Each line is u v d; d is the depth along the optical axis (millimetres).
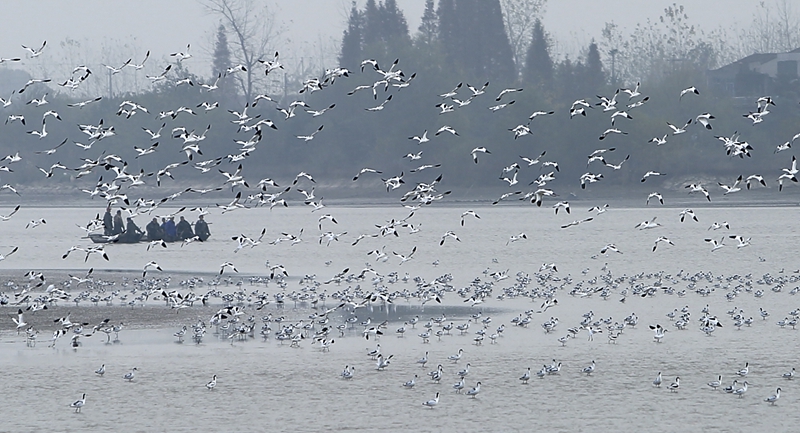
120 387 34438
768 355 38562
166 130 154000
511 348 40188
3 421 30812
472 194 141750
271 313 48625
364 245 88000
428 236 97125
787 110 144500
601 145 134125
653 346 40406
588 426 30000
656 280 59375
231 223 121062
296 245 88188
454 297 54125
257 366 37344
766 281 57719
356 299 53062
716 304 50812
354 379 35375
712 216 112750
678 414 31125
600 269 67750
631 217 114438
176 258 76625
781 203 124875
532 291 53812
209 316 47344
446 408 31875
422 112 146625
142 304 51094
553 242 88875
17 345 41156
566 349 39938
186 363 37781
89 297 51625
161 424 30531
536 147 137750
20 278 62625
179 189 155750
